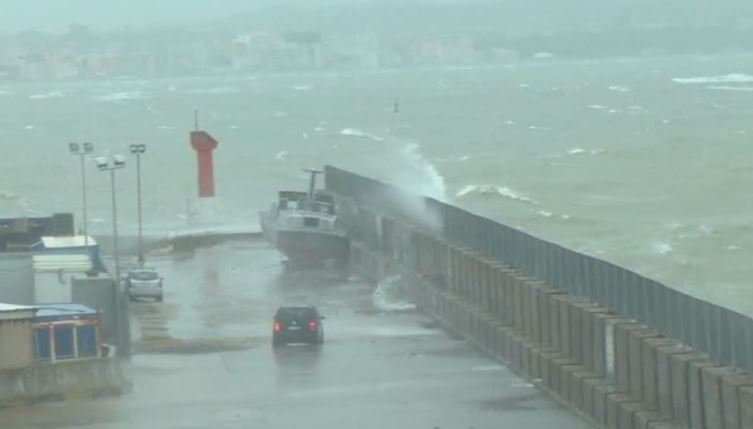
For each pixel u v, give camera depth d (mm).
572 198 173125
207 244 129375
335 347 80688
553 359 66562
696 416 53438
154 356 79312
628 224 143875
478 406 64750
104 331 78500
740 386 50062
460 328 83250
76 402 67438
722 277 111125
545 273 74562
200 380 72125
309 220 115375
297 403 66312
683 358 54719
